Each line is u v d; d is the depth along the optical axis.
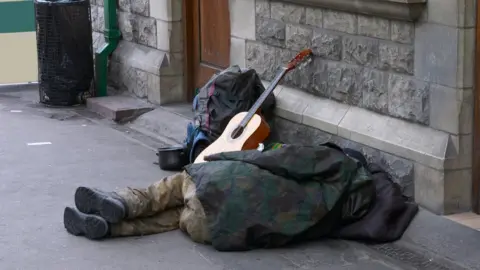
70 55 11.28
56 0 11.26
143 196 6.96
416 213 6.92
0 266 6.47
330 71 7.98
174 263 6.46
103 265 6.46
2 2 12.45
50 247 6.80
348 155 7.24
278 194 6.61
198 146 8.45
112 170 8.68
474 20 6.65
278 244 6.64
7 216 7.47
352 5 7.45
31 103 11.68
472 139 6.87
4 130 10.25
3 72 12.66
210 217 6.65
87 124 10.54
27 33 12.65
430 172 6.94
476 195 6.93
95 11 12.16
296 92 8.45
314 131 8.10
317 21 8.05
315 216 6.62
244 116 8.07
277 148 6.95
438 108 6.91
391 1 6.99
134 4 11.07
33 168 8.77
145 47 11.02
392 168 7.27
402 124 7.25
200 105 8.59
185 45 10.52
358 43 7.60
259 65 8.96
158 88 10.55
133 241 6.89
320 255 6.55
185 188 6.96
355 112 7.71
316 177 6.72
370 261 6.43
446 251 6.42
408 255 6.48
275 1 8.55
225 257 6.54
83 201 6.94
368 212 6.82
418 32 6.98
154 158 9.09
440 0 6.74
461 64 6.68
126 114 10.62
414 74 7.09
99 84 11.48
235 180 6.64
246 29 9.12
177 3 10.39
